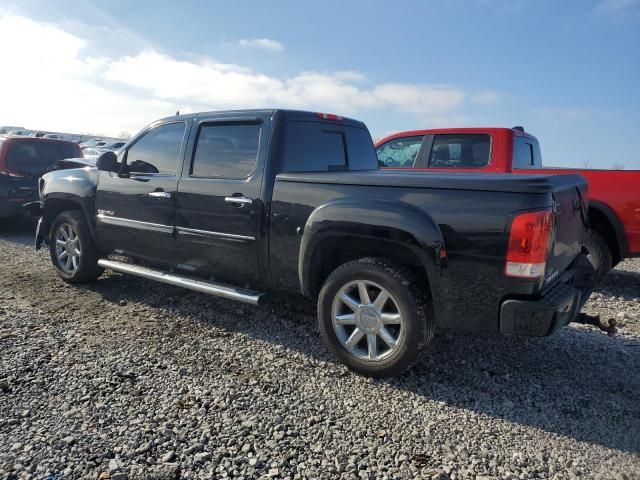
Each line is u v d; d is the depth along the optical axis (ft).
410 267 11.19
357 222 10.64
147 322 14.08
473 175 10.39
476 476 7.84
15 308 14.82
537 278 9.23
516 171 19.80
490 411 9.81
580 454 8.48
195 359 11.75
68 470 7.58
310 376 11.09
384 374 10.78
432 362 11.94
